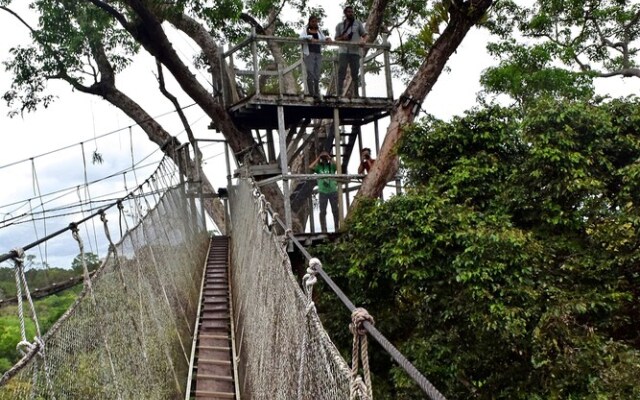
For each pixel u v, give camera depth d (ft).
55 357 13.96
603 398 24.68
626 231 29.09
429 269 31.78
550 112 31.48
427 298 31.27
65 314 15.42
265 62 58.70
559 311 27.32
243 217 42.24
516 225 33.55
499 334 29.01
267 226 25.23
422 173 37.50
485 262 29.27
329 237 41.70
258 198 28.76
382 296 36.04
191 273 44.57
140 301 24.59
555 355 27.27
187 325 36.06
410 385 29.99
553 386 26.40
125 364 20.88
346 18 45.98
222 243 61.52
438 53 44.14
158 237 32.96
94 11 53.67
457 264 29.68
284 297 17.02
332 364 10.17
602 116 32.09
